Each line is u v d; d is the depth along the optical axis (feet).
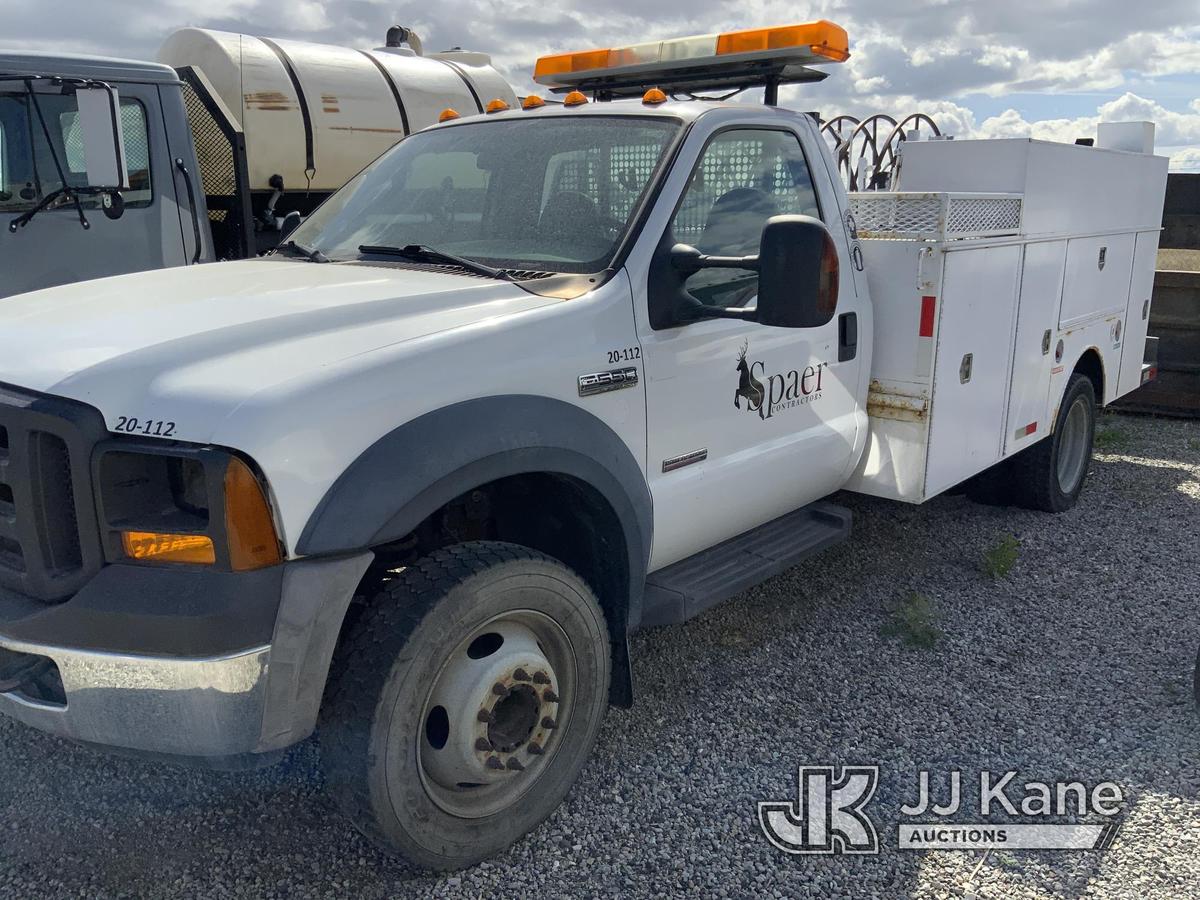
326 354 8.27
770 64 13.85
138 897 8.74
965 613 14.70
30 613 7.88
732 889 8.93
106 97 16.20
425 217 11.98
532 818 9.52
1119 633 14.10
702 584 11.59
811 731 11.50
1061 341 17.81
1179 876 9.05
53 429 7.66
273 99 22.70
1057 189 16.79
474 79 27.48
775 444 12.38
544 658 9.34
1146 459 23.58
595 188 11.26
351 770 8.22
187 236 19.49
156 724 7.66
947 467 14.58
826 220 13.11
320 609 7.69
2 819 9.77
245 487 7.42
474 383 8.77
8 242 17.16
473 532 10.70
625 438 10.23
